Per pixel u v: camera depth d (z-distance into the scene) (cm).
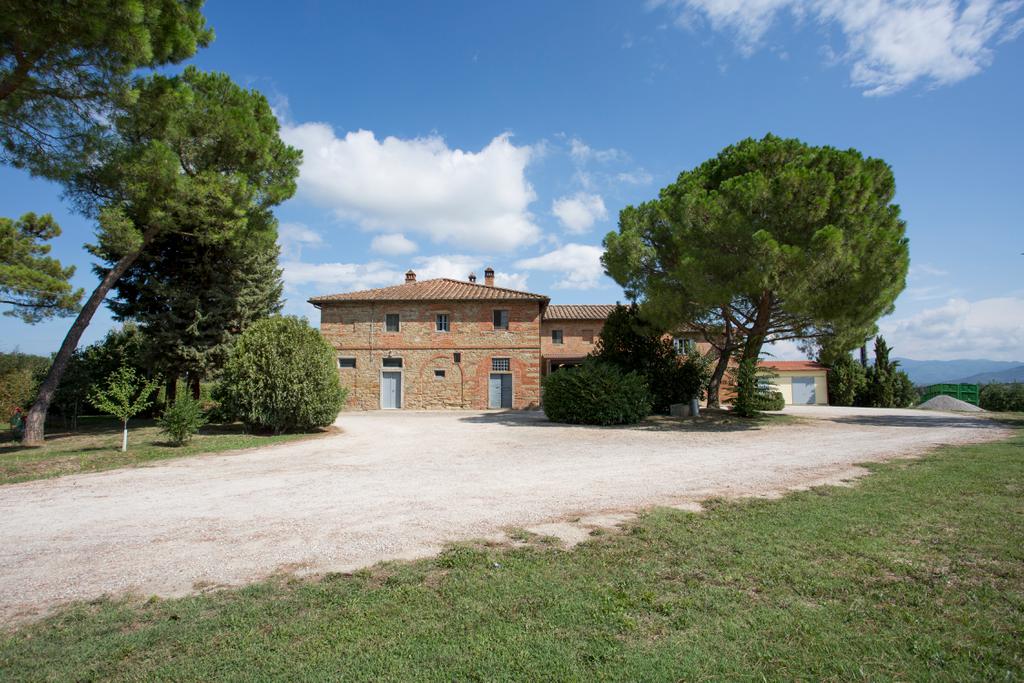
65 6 971
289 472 930
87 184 1393
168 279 1959
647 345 2153
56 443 1391
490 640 321
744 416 1975
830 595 376
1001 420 2011
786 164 1728
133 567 463
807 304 1525
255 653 312
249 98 1708
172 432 1288
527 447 1254
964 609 351
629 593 383
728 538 503
